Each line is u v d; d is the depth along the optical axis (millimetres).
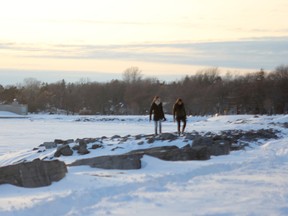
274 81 102062
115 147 22719
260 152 22641
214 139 25484
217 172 16375
